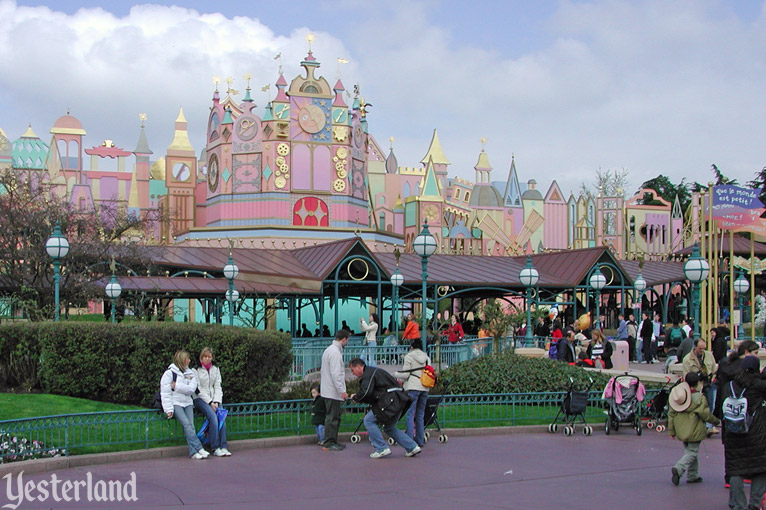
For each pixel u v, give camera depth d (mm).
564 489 13000
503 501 12062
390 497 12297
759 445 11273
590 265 44000
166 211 49688
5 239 34344
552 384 22562
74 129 73125
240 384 18797
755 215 29031
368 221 56594
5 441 14305
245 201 53031
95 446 15180
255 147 53062
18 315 33312
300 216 52875
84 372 18547
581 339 30922
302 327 43094
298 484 13219
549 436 18859
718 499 12422
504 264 46375
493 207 75625
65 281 33750
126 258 37156
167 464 14867
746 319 53719
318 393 17672
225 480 13492
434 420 17859
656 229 71750
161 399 15383
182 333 18531
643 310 57719
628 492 12859
